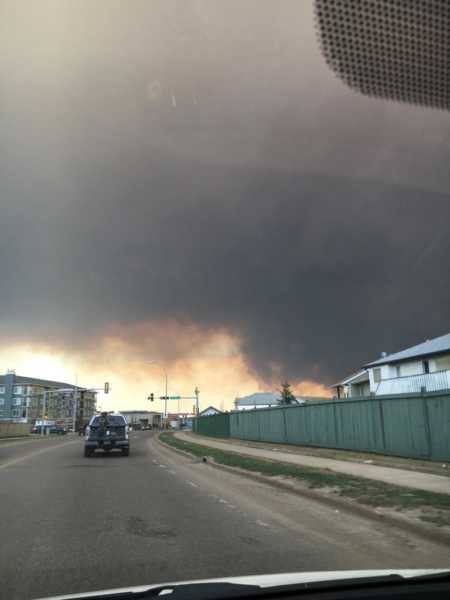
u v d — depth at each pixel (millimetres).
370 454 19609
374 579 4043
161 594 3787
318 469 15594
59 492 12711
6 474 16688
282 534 8133
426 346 37094
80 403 145125
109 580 5852
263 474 15375
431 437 16500
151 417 141250
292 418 27922
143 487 13641
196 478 15719
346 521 9141
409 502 9719
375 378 40500
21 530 8492
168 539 7816
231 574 5988
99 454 26312
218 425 46062
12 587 5652
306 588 3875
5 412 123062
